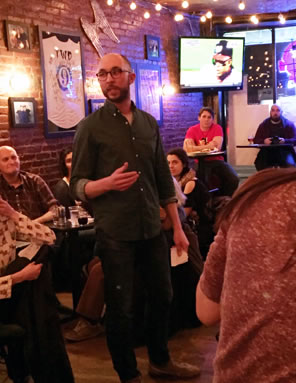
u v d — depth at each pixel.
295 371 0.92
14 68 5.42
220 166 7.03
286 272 0.94
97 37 6.62
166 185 2.85
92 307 3.63
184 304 3.79
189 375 3.04
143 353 3.46
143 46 7.66
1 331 2.26
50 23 5.88
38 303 2.35
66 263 4.73
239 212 1.02
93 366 3.30
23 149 5.56
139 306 3.53
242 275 0.99
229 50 8.60
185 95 8.84
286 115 10.43
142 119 2.71
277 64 10.30
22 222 2.52
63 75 6.05
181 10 8.55
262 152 8.38
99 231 2.67
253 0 7.96
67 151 4.80
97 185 2.46
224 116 9.56
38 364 2.37
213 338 3.66
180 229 2.89
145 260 2.77
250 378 0.97
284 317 0.93
